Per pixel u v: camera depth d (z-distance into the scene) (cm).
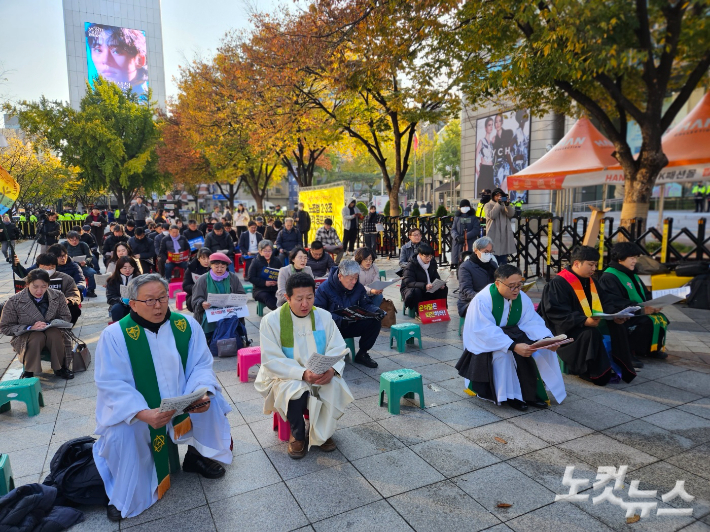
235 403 454
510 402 439
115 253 963
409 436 384
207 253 713
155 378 303
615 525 273
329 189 1554
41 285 505
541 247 1030
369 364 546
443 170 5441
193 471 338
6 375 545
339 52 1162
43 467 345
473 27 881
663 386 474
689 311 743
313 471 336
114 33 6606
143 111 3469
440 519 281
